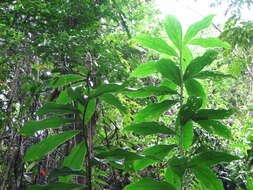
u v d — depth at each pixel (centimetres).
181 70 135
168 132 129
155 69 144
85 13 209
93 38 196
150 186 114
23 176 180
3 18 185
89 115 113
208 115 125
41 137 196
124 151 106
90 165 104
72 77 124
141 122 129
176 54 140
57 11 194
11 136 179
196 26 140
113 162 117
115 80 184
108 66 185
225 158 114
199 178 118
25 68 197
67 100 122
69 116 161
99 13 224
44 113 110
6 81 196
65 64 170
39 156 110
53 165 196
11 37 173
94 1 232
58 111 110
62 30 201
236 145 230
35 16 193
